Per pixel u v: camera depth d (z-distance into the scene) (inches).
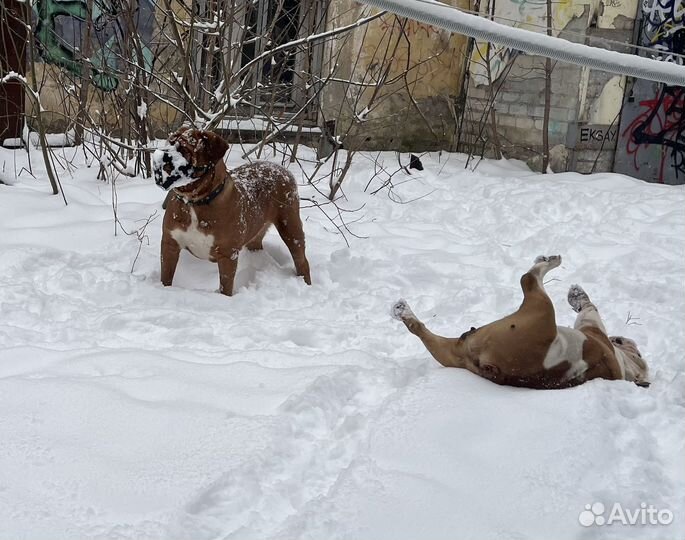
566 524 53.2
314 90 191.3
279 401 68.7
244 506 55.1
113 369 74.4
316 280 115.0
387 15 199.5
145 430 62.8
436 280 115.0
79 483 55.8
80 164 155.2
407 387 69.7
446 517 53.1
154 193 138.9
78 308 92.7
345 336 89.4
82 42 165.6
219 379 72.8
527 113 213.9
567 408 65.5
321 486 58.4
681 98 216.4
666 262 127.0
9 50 151.6
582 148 206.8
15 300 93.2
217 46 153.6
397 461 59.7
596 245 134.9
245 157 150.3
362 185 171.0
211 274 109.7
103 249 113.3
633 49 206.4
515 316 70.6
